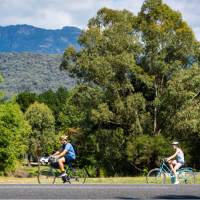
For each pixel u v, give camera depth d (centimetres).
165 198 2072
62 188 2350
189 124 8450
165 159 3747
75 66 9625
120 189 2342
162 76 9412
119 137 9144
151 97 9644
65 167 3441
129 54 9150
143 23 9519
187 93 8656
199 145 9081
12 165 10456
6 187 2377
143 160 8800
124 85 9119
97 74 9125
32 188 2334
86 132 9788
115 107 9038
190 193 2264
